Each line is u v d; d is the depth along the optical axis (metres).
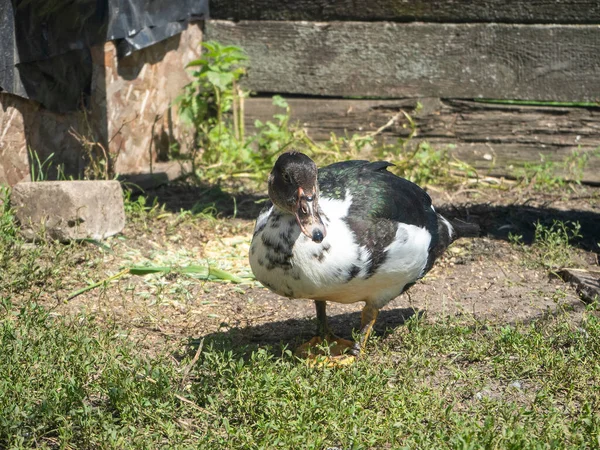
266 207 3.29
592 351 3.30
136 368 3.14
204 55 4.60
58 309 3.52
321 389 3.13
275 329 3.50
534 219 4.17
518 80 4.52
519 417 3.06
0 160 3.94
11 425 3.01
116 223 3.94
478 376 3.25
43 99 4.00
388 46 4.61
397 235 3.25
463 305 3.60
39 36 3.95
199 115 4.69
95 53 4.25
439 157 4.54
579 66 4.46
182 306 3.59
